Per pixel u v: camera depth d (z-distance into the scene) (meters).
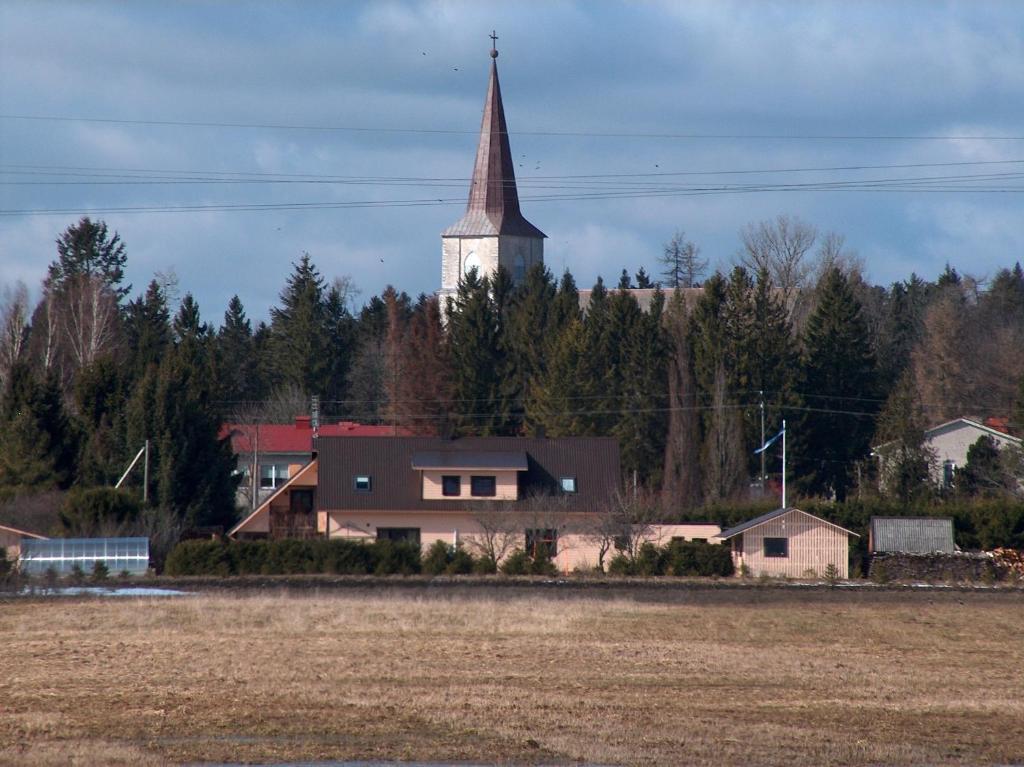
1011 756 88.94
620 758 84.75
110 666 117.94
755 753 87.00
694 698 106.56
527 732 91.75
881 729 96.50
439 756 85.00
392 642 133.75
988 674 122.75
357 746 87.44
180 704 100.44
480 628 144.75
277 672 114.94
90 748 84.75
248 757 84.50
